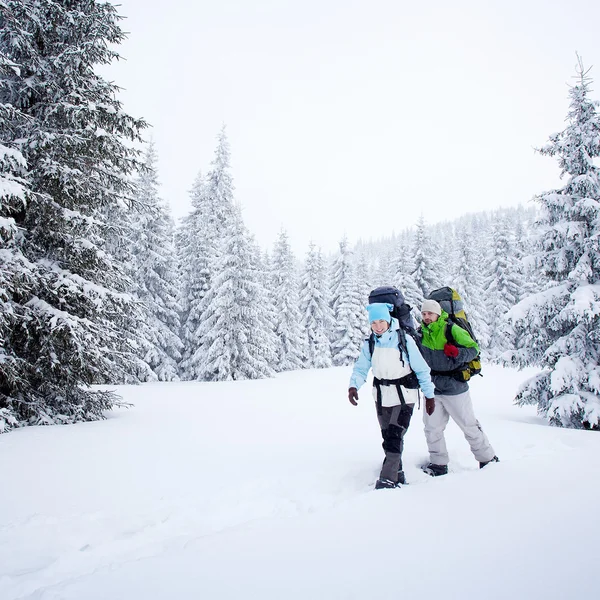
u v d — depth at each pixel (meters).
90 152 8.12
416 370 3.74
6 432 6.15
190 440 5.99
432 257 36.03
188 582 1.72
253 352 24.98
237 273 24.27
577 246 10.66
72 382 8.08
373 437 6.42
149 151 24.11
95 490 3.68
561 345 10.27
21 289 6.67
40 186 7.50
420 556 1.88
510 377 22.42
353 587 1.63
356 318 41.16
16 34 7.26
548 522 2.21
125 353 9.09
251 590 1.64
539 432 6.40
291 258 36.66
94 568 2.28
